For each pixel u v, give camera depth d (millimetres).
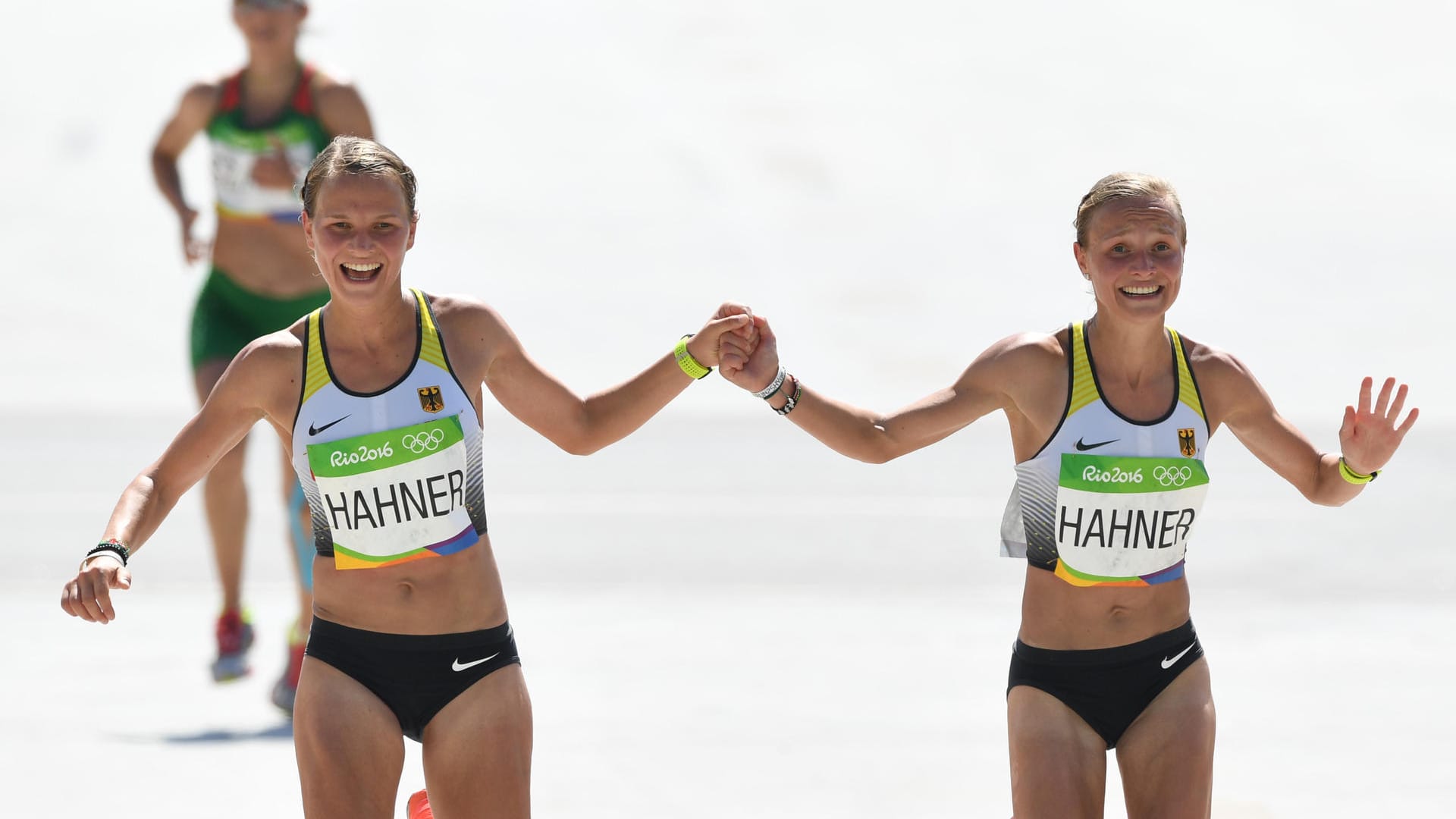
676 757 23594
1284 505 45250
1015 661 16250
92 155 109625
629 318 93250
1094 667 15734
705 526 41781
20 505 44031
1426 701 27094
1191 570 37625
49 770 22906
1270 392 80562
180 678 28250
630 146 110938
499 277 97125
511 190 105938
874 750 24047
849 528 41781
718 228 103438
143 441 57875
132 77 116562
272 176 27031
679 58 119875
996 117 114938
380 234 14742
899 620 32656
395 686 15062
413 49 118688
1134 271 15258
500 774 15086
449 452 15039
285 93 27047
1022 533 16312
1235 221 103625
